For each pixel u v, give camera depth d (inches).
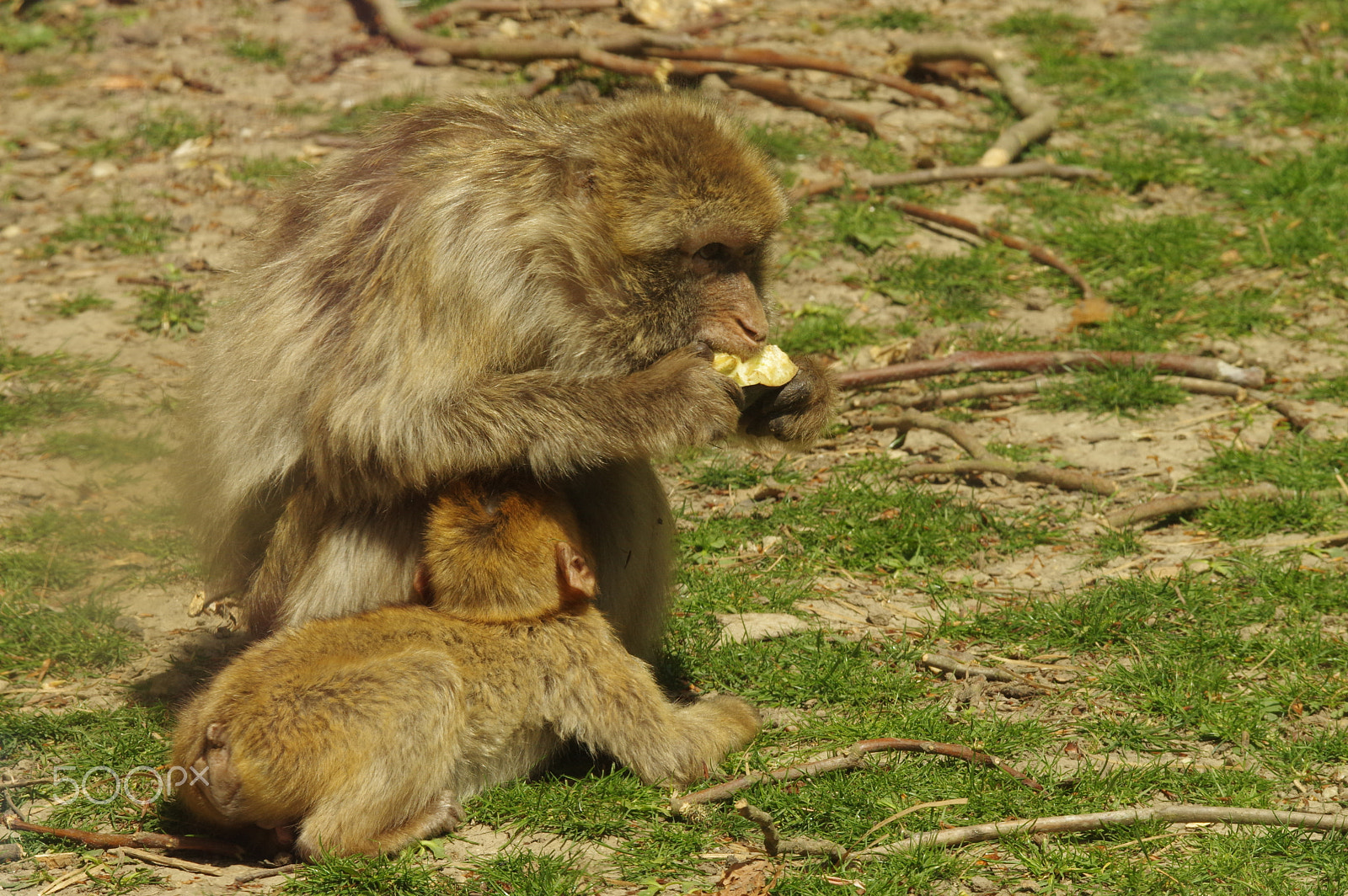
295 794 266.5
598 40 845.8
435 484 311.4
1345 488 456.8
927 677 363.6
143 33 917.8
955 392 540.4
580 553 307.1
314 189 342.3
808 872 273.4
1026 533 448.1
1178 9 975.0
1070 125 802.8
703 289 331.3
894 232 677.9
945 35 927.0
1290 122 798.5
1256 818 285.6
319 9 966.4
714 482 497.7
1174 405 534.6
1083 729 335.0
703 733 311.4
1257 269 636.7
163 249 659.4
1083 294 616.1
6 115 803.4
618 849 283.9
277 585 330.0
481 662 290.0
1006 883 271.7
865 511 463.2
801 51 891.4
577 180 321.7
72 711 340.2
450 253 306.0
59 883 268.7
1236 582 409.1
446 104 346.9
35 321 595.5
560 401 307.6
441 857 276.8
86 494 469.7
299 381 316.2
